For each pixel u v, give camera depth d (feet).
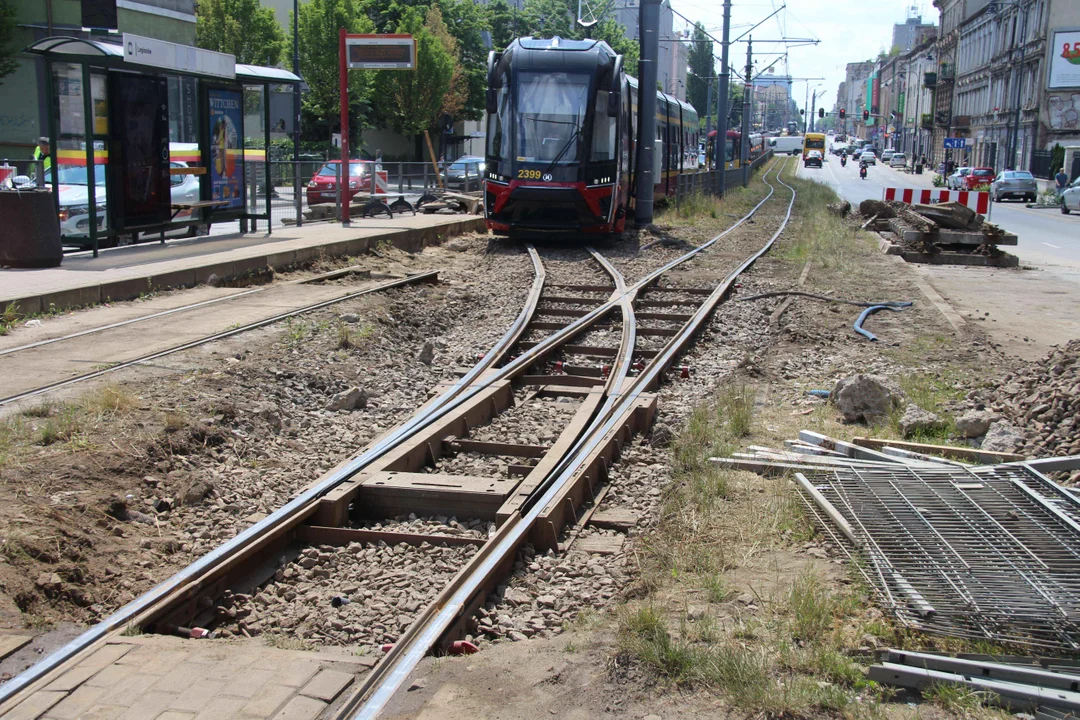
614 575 18.11
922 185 244.42
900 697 13.15
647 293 51.29
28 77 100.01
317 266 54.65
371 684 13.69
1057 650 14.34
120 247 53.67
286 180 80.64
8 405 24.52
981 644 14.51
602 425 25.77
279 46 162.71
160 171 53.52
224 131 59.62
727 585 16.90
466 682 13.78
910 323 43.45
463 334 40.75
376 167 101.91
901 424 26.61
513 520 19.40
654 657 13.94
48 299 37.09
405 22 175.52
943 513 19.80
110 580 17.72
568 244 77.05
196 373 28.68
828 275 60.29
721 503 21.07
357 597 17.78
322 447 25.43
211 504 21.13
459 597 16.14
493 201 72.38
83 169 58.13
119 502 19.93
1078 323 44.55
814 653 14.05
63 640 15.49
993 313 47.21
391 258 61.82
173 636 15.65
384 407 29.04
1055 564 17.34
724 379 33.04
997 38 252.62
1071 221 130.52
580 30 243.60
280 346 33.53
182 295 42.98
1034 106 216.33
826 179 268.00
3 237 44.19
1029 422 25.95
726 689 13.26
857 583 16.66
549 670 14.06
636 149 89.92
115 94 49.32
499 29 236.63
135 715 12.94
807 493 21.16
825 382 32.91
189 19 116.67
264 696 13.44
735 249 75.56
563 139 70.28
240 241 57.57
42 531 17.97
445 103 190.39
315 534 20.12
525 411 29.32
